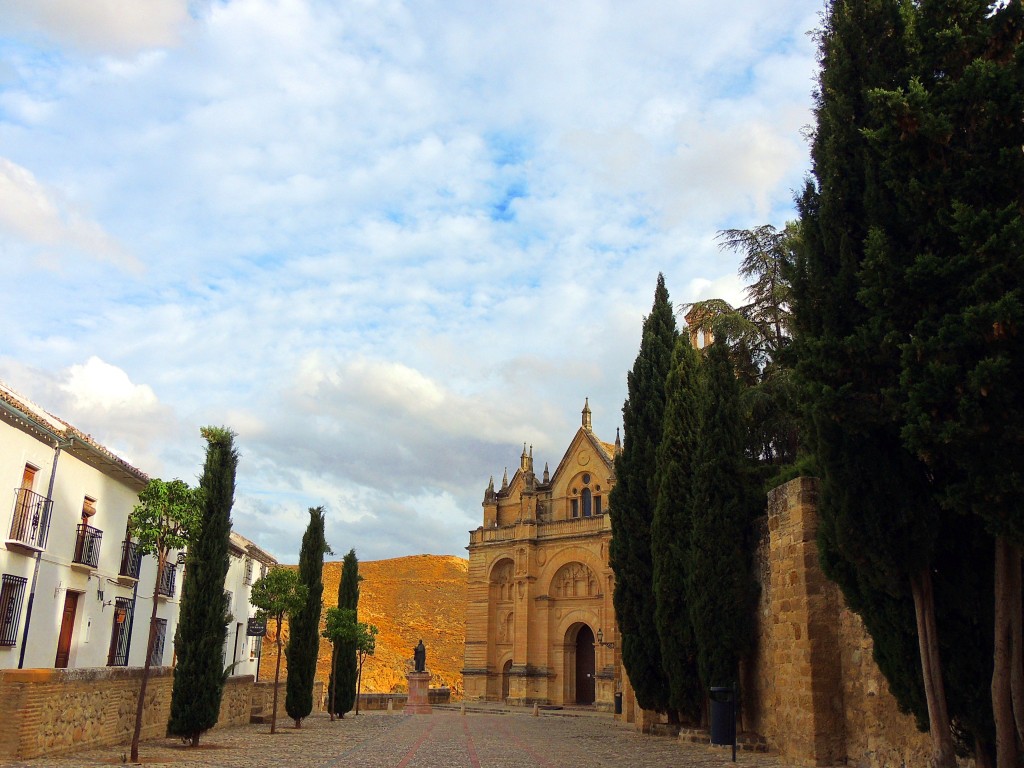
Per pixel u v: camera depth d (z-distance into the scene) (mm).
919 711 12180
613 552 30297
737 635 22359
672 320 32875
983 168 9883
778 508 19000
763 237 33094
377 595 128625
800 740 17156
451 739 26422
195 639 21688
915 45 11109
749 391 29516
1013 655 9953
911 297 10117
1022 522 9203
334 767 17281
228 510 23266
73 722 17500
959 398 9180
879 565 11500
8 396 20312
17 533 21234
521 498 66562
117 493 27188
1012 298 8656
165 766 16141
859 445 11641
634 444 30875
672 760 19047
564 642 61969
